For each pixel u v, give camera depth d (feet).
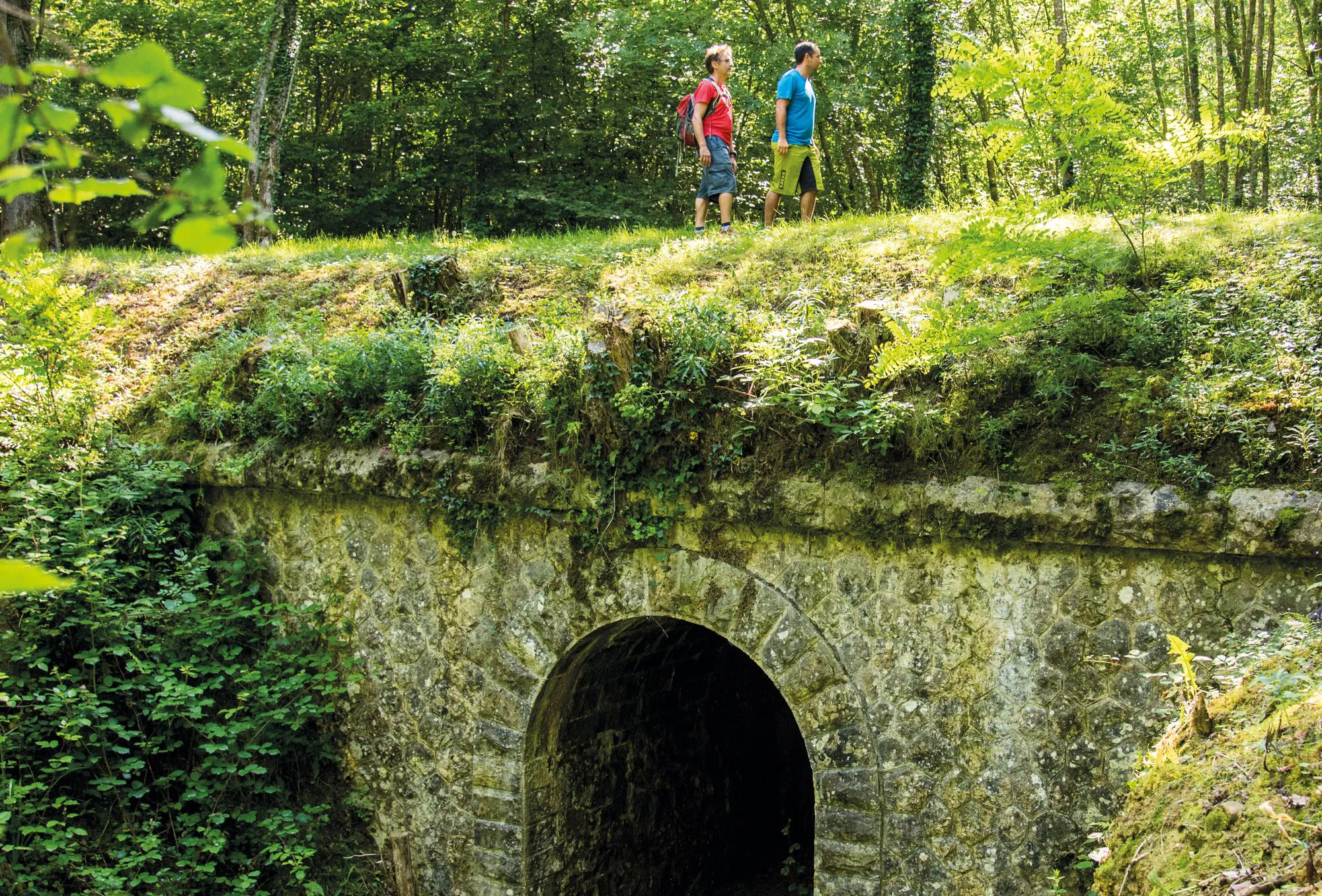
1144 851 9.56
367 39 58.90
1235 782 9.30
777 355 17.90
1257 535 14.14
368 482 21.26
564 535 19.71
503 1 58.80
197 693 20.83
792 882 26.96
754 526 18.02
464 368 20.54
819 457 17.34
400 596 21.62
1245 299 17.65
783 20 60.95
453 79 59.93
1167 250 19.62
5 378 24.44
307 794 22.13
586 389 18.93
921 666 16.78
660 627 22.03
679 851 25.44
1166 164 17.97
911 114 47.37
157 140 56.85
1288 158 49.37
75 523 21.63
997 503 15.78
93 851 19.88
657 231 31.27
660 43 52.01
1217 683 14.55
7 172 4.06
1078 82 17.29
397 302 25.71
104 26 57.67
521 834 20.35
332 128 66.49
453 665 21.03
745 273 23.30
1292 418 14.88
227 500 23.85
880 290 21.12
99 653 20.66
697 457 18.21
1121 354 17.12
